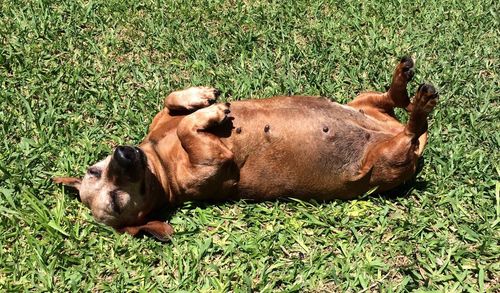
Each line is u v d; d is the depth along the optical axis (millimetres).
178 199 924
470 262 855
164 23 1274
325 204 939
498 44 1250
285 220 914
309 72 1171
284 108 904
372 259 862
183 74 1178
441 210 933
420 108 835
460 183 966
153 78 1167
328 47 1234
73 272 849
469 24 1294
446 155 1003
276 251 877
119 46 1227
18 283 837
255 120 891
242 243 883
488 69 1193
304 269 850
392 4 1349
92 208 889
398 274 850
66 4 1312
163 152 909
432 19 1304
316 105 915
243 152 893
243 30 1291
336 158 900
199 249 870
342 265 852
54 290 831
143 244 882
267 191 922
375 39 1253
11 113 1072
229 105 889
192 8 1329
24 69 1151
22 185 954
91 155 1012
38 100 1113
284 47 1232
